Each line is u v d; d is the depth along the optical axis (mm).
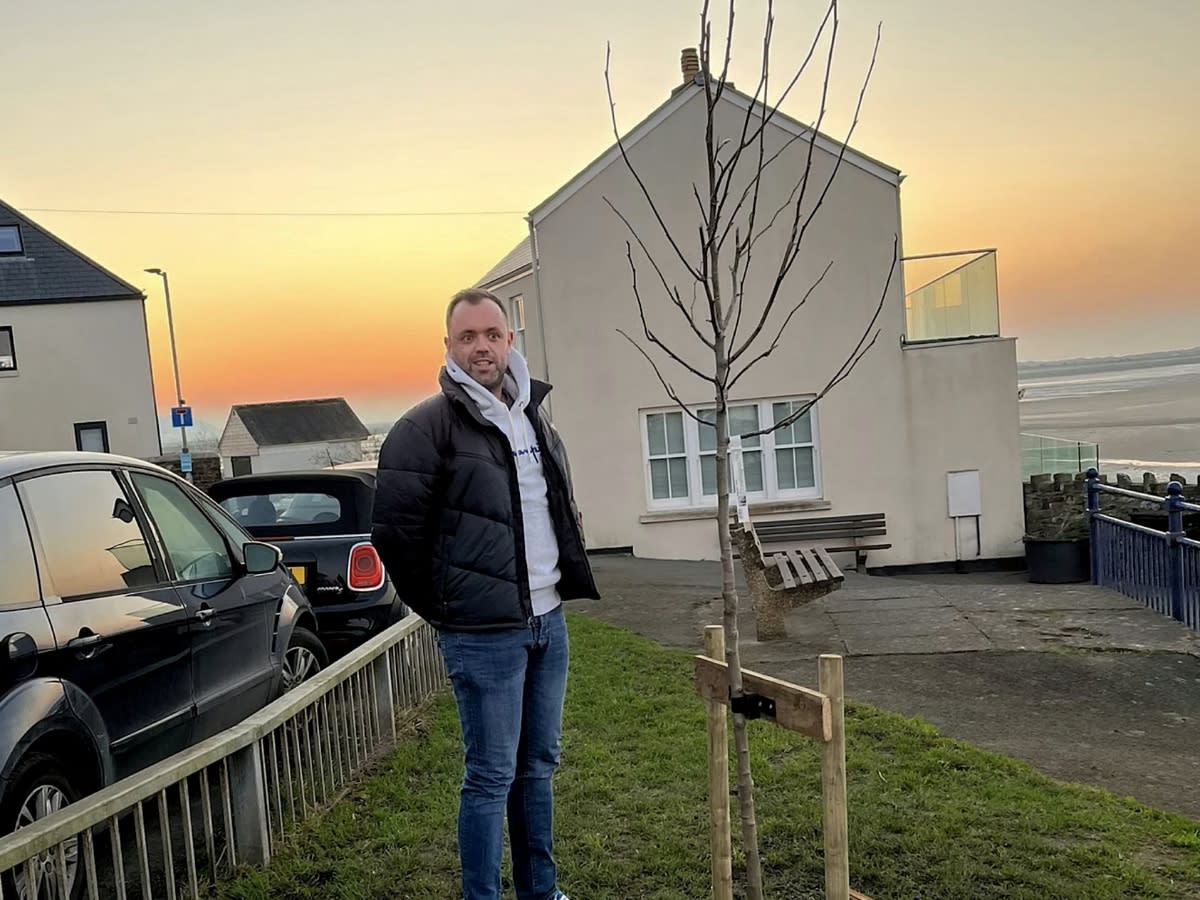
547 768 3105
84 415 34125
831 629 8125
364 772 4707
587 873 3482
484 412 2863
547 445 3035
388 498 2797
